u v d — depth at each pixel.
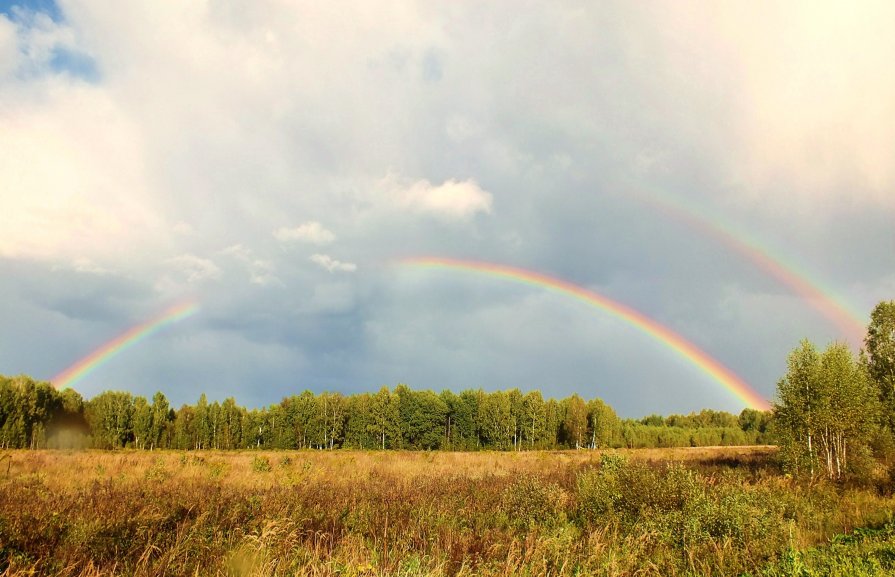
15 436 62.28
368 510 12.10
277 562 7.96
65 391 80.00
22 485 14.30
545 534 10.23
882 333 34.03
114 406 80.69
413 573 7.72
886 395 32.84
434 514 12.26
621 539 10.35
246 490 14.82
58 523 9.22
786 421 28.23
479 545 9.79
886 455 30.53
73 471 21.84
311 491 14.45
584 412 93.00
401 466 28.50
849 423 26.08
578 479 16.61
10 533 8.22
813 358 28.14
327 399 91.00
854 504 16.11
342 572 7.64
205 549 8.45
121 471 22.12
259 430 89.38
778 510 13.04
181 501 11.81
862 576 7.79
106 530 9.05
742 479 20.27
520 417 91.06
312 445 89.62
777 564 8.94
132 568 7.65
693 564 8.96
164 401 85.56
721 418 154.12
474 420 90.00
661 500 12.46
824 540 11.57
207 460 31.11
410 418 87.31
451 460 35.38
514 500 13.73
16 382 65.00
